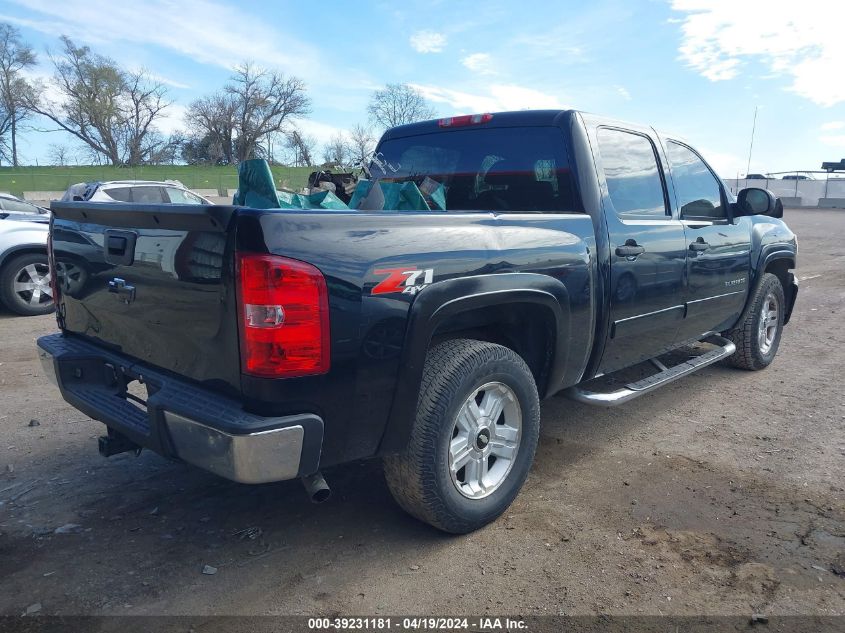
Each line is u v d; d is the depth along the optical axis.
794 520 3.36
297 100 62.16
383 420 2.75
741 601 2.71
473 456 3.20
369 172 4.78
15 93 59.22
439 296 2.81
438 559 3.02
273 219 2.38
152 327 2.87
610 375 5.77
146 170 54.31
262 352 2.40
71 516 3.40
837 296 10.30
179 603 2.71
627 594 2.76
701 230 4.66
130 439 2.99
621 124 4.16
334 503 3.55
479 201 4.23
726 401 5.25
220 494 3.65
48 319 8.30
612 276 3.78
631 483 3.79
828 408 5.08
